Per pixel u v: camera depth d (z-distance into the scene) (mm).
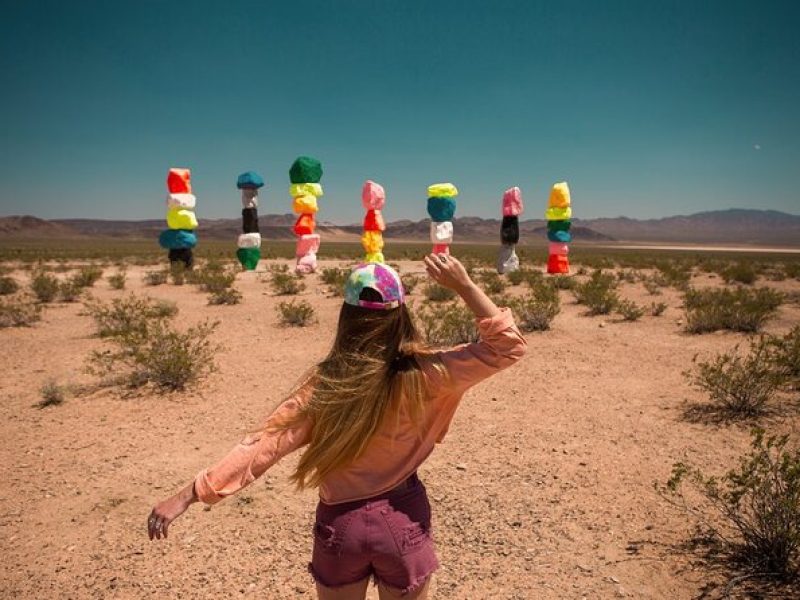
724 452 5855
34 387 8383
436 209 29359
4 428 6688
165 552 4117
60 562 3998
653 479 5238
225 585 3723
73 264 40906
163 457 5875
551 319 13711
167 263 41094
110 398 7852
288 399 2154
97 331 12891
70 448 6094
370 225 29641
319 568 2197
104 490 5117
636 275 31078
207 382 8711
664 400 7719
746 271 27266
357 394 1989
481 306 2074
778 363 7629
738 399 7039
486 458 5812
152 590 3682
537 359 10344
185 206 29109
